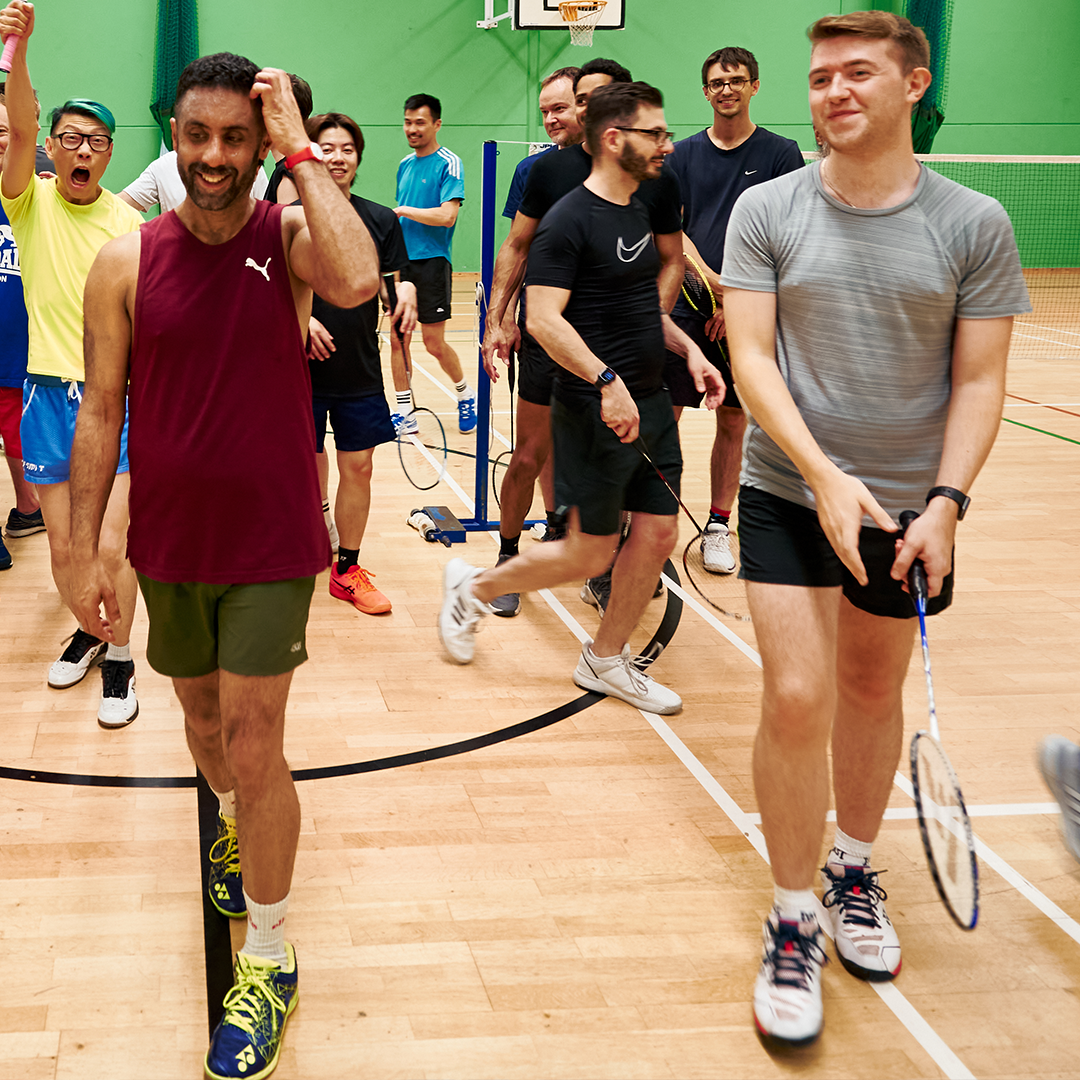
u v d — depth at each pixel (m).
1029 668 4.05
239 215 1.94
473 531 5.51
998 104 16.56
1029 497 6.25
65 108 3.42
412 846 2.87
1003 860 2.86
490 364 5.34
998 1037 2.23
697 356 3.74
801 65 15.66
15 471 5.16
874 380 2.14
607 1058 2.15
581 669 3.86
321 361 4.30
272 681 2.03
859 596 2.28
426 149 7.52
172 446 1.97
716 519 5.12
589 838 2.92
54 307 3.55
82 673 3.83
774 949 2.25
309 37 14.40
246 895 2.18
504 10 14.85
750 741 3.50
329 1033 2.20
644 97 3.23
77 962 2.38
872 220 2.08
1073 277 16.81
